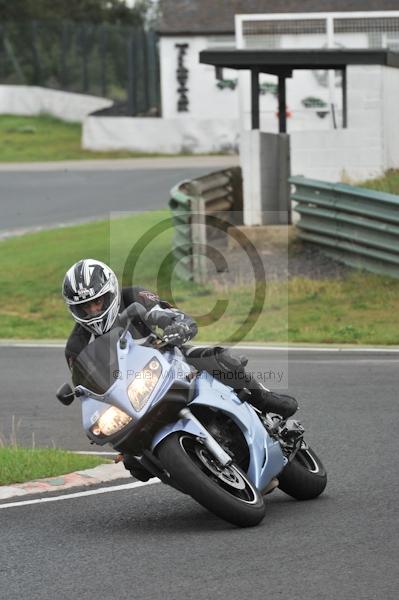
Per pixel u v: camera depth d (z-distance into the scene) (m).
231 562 20.94
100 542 23.03
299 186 72.19
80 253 81.94
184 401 23.27
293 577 19.86
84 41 188.00
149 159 147.50
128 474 30.19
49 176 130.00
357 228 67.62
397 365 47.22
